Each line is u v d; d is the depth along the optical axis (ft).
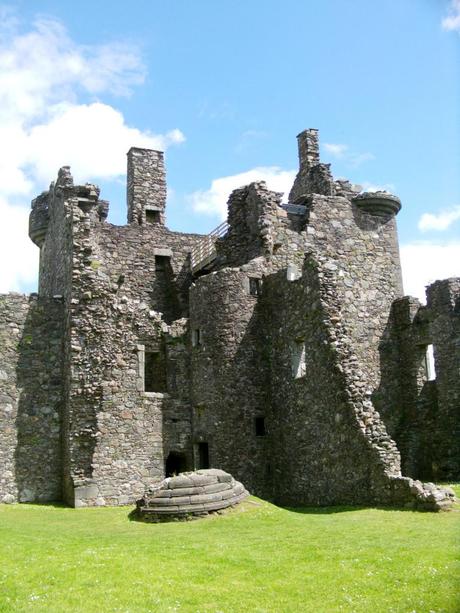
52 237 88.22
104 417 71.51
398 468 56.13
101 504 68.74
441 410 78.79
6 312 76.07
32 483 73.26
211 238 89.61
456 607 29.48
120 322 74.33
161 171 100.53
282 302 73.26
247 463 71.82
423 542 39.70
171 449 74.95
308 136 100.12
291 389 69.87
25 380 75.31
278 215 82.64
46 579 34.83
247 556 38.70
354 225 89.35
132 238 94.94
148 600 31.58
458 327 78.07
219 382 73.97
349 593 32.07
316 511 56.85
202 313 76.84
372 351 86.22
